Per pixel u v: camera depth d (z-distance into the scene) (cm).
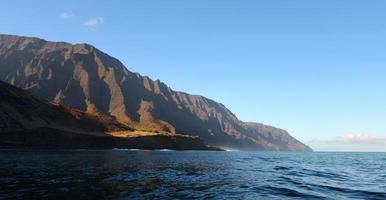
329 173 4612
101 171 4019
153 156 9388
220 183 3102
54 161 5547
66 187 2588
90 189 2509
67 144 15062
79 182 2900
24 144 13325
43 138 14312
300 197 2333
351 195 2464
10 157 6206
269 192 2539
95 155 8450
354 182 3412
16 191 2336
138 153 11650
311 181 3409
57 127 16375
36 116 16012
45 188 2509
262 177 3762
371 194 2523
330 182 3353
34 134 14075
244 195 2386
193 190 2609
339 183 3278
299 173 4491
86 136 16225
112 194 2314
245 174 4166
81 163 5319
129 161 6419
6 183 2712
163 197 2255
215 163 6825
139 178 3378
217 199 2211
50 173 3597
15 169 3912
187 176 3778
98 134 17525
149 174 3872
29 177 3167
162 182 3094
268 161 8431
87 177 3306
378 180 3675
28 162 5100
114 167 4747
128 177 3438
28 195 2198
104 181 3017
